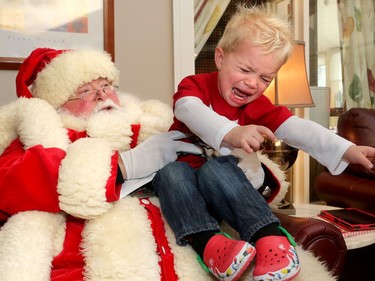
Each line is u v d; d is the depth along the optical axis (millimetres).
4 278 730
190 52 1857
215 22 2096
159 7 1794
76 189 788
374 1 2590
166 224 906
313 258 969
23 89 1092
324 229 1055
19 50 1565
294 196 2402
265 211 834
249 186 872
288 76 1659
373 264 1778
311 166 2525
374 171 1714
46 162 822
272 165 1185
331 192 1882
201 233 834
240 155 1006
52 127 924
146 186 1021
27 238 786
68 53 1085
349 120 1912
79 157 815
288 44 957
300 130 971
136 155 937
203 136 845
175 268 844
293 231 1055
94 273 778
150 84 1808
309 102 1713
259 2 2230
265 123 1029
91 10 1657
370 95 2607
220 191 860
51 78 1050
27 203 838
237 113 1001
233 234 1009
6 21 1540
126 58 1756
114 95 1113
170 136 1006
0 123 1006
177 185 878
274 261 744
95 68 1059
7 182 827
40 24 1589
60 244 854
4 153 979
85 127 1017
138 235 828
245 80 923
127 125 1001
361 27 2582
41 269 767
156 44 1802
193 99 932
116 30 1727
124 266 776
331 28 2578
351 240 1349
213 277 867
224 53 973
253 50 910
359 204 1701
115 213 850
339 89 2617
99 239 807
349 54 2588
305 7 2283
